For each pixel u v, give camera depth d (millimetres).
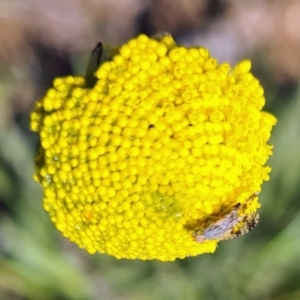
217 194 83
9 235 146
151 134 83
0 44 177
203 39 170
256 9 174
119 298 150
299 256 145
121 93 83
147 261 144
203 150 83
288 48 173
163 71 84
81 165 84
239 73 86
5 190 148
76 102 85
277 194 143
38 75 173
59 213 86
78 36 176
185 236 85
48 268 146
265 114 87
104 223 84
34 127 87
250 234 143
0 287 154
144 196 83
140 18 175
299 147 142
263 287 147
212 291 145
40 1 177
